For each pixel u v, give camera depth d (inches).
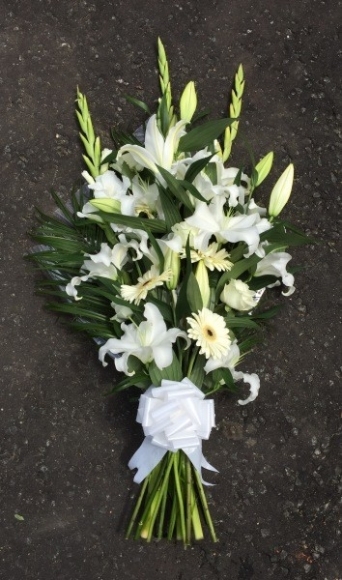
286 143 64.0
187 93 54.9
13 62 62.4
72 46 63.1
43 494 59.7
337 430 62.1
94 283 56.0
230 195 50.4
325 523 61.4
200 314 50.0
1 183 61.4
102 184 52.6
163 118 54.9
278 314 62.2
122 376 60.5
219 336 50.2
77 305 56.5
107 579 59.4
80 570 59.4
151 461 54.4
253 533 60.8
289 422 61.7
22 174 61.6
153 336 50.9
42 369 60.2
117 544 59.6
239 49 64.5
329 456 61.9
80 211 57.5
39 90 62.4
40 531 59.4
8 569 59.1
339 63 65.4
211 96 63.8
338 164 64.2
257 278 56.1
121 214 50.1
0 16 62.7
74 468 59.9
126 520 59.8
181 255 50.6
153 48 63.7
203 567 60.2
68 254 54.6
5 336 60.2
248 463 61.2
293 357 62.1
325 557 61.1
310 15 65.5
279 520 61.1
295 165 63.9
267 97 64.3
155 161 51.3
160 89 63.4
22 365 60.2
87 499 59.8
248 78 64.3
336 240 63.4
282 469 61.4
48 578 59.2
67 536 59.6
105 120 62.8
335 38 65.6
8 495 59.5
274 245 53.4
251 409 61.5
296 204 63.4
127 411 60.4
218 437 61.1
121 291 50.9
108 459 60.1
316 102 64.7
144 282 50.9
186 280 49.8
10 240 60.9
